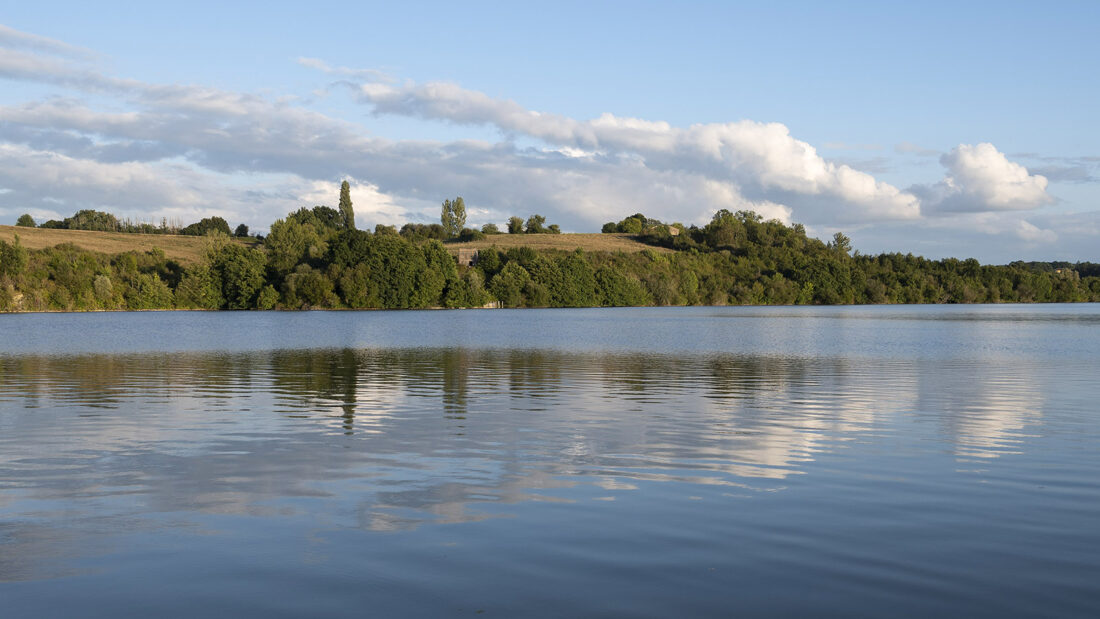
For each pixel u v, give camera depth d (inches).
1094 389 936.3
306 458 526.0
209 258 4685.0
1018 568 322.7
